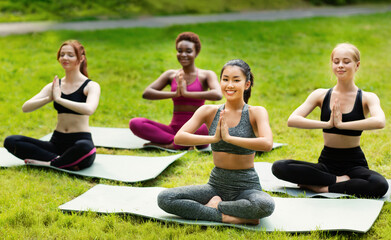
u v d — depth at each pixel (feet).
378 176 14.97
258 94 32.14
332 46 47.55
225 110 13.50
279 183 16.71
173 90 21.56
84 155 17.63
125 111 28.17
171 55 40.78
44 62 38.40
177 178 17.71
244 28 54.19
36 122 25.73
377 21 62.49
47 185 16.30
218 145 13.20
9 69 35.81
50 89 18.20
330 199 14.58
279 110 28.22
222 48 44.60
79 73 18.26
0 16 59.57
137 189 15.76
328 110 16.03
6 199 14.79
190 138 13.01
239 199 12.96
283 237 12.12
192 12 69.51
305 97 31.71
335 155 15.92
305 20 61.57
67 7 66.54
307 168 15.51
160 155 20.57
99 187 15.88
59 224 13.07
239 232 12.58
